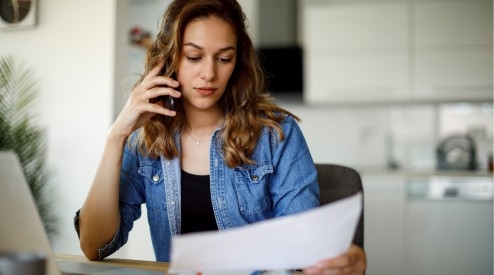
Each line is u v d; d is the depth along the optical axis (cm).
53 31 228
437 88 322
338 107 368
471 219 287
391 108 360
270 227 59
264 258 64
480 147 341
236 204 109
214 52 99
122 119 99
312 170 110
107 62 219
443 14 322
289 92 340
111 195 99
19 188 62
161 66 105
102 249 98
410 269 295
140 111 99
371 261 300
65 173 225
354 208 62
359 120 365
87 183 221
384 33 330
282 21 355
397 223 297
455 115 347
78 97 223
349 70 335
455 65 320
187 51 99
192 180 111
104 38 219
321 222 61
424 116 354
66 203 224
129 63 245
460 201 289
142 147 113
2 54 237
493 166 316
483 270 284
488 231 284
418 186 296
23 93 219
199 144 114
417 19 326
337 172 129
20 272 44
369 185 302
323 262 67
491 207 284
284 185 108
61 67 226
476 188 287
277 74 341
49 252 64
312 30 341
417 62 325
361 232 119
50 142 227
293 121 116
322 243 63
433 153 351
